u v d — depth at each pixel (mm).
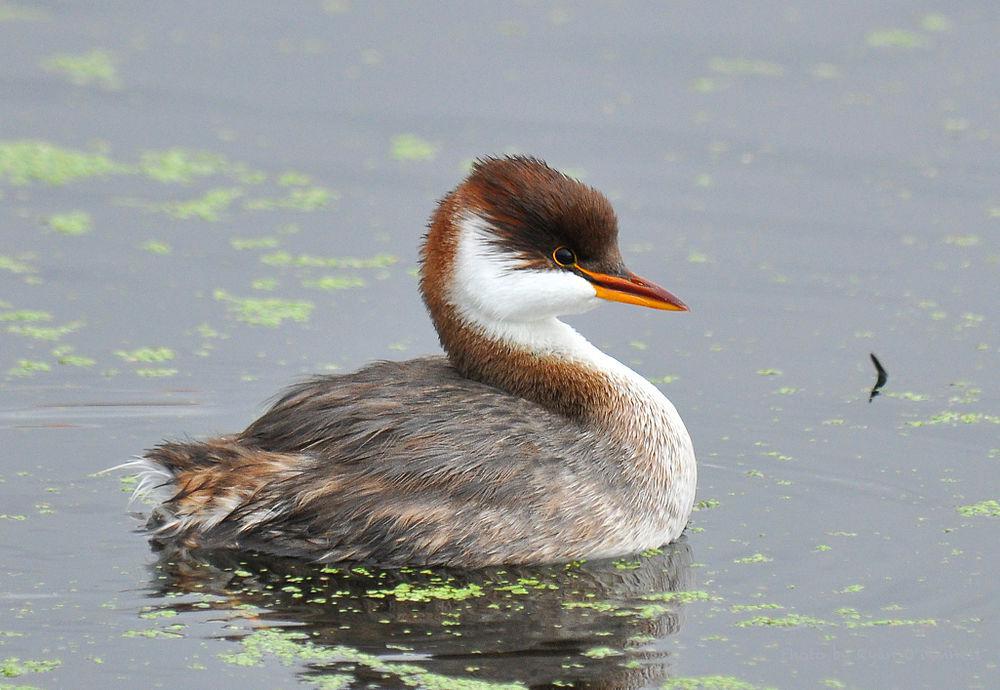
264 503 12797
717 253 20094
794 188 21688
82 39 25750
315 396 13445
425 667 11188
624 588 12617
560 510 12961
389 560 12773
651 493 13445
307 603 12133
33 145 22297
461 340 14023
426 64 24984
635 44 25859
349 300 18625
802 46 25781
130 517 13500
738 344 17984
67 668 10984
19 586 12234
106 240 19859
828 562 13117
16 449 14812
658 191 21500
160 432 15336
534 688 10938
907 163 22281
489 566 12852
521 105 23750
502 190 13859
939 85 24406
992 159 22328
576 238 13914
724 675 11227
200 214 20688
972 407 16344
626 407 13695
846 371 17250
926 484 14680
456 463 12859
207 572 12594
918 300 18953
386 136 22812
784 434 15797
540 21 26641
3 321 17625
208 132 23016
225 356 17078
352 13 26984
